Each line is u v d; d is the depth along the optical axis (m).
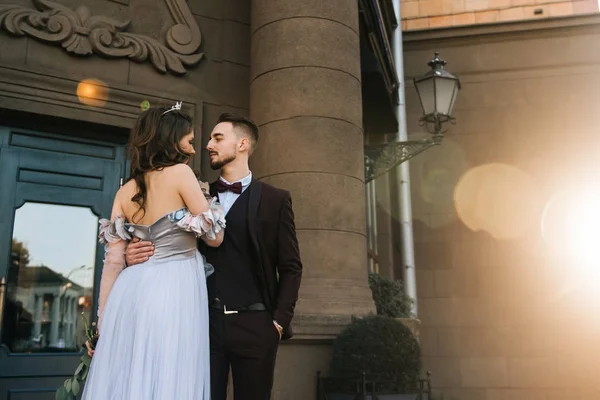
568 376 9.44
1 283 4.79
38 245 5.02
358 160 5.63
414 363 4.95
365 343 4.87
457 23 11.13
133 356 2.38
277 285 2.90
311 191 5.32
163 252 2.57
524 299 9.82
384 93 8.41
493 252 10.06
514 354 9.65
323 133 5.46
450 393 9.65
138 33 5.58
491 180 10.34
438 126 7.87
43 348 4.91
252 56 5.91
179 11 5.79
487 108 10.63
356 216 5.48
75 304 5.10
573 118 10.36
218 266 2.83
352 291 5.27
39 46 5.02
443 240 10.22
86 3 5.35
